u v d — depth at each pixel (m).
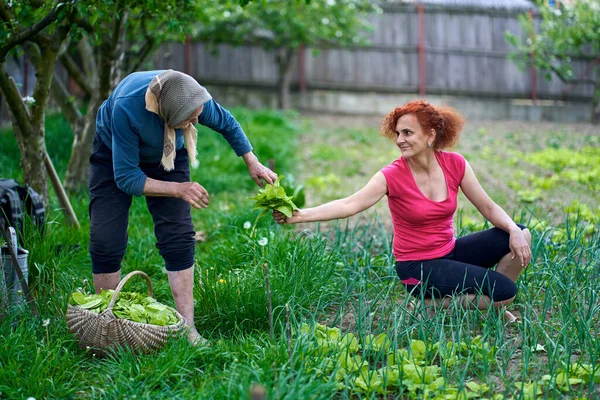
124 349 3.42
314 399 2.88
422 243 3.93
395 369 3.26
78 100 14.59
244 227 5.39
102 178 3.74
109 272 3.83
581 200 7.79
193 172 8.41
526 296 4.25
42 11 4.82
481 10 18.06
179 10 6.03
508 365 3.43
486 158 11.38
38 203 4.98
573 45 16.69
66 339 3.61
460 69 18.22
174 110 3.39
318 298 4.21
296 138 12.89
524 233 3.93
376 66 18.02
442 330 3.49
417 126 3.71
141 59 7.82
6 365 3.26
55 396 3.13
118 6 5.84
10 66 12.30
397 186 3.82
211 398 2.91
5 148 9.09
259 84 17.56
